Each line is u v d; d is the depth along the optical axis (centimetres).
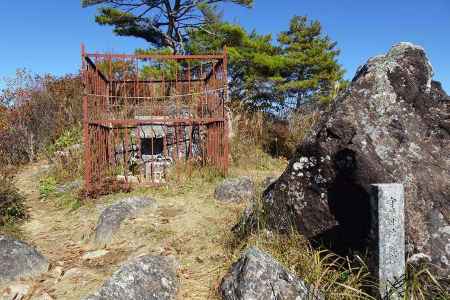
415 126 352
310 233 371
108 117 792
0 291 355
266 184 592
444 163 342
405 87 358
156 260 358
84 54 650
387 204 281
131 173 762
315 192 369
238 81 1334
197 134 872
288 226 381
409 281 283
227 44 1265
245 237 412
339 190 357
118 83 921
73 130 1111
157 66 1185
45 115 1169
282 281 306
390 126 348
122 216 509
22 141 1055
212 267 386
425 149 345
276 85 1373
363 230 341
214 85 805
